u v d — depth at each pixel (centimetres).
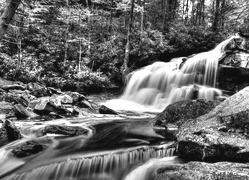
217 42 1681
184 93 1220
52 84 1403
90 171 449
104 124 768
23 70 1405
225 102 506
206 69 1272
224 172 299
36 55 1623
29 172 451
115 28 2073
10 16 631
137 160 462
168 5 2255
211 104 659
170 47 1705
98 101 1338
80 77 1466
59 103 921
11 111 841
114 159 459
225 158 375
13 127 602
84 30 1858
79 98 1055
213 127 427
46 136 627
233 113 429
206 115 505
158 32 1823
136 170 427
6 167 482
